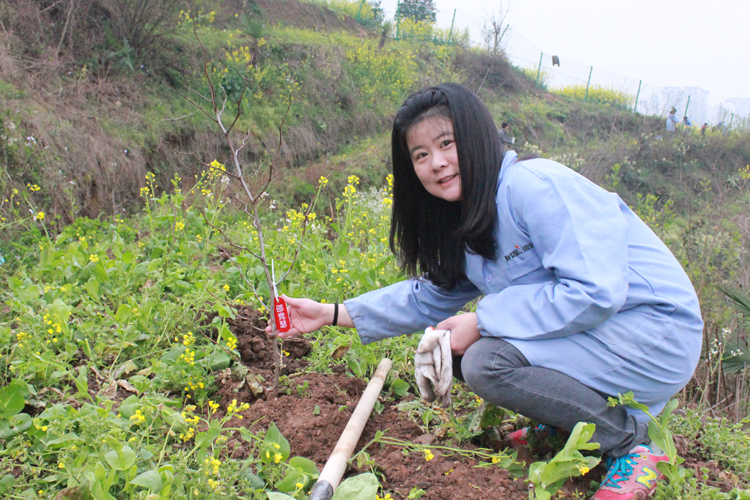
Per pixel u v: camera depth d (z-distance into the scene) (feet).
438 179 6.41
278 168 34.40
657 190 52.29
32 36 30.01
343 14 68.54
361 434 7.34
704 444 7.77
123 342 8.46
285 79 43.57
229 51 42.19
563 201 5.82
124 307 8.68
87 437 5.84
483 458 6.89
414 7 93.91
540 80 82.84
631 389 6.13
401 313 7.74
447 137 6.26
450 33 79.66
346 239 15.19
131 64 33.06
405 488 6.33
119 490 5.61
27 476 5.92
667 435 5.96
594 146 58.80
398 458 6.82
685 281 6.19
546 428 7.25
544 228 5.90
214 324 9.28
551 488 5.82
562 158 47.78
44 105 25.29
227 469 5.70
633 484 5.98
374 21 71.87
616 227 5.85
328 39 55.67
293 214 14.80
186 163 30.94
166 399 7.10
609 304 5.57
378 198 26.08
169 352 8.13
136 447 6.02
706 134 67.21
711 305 16.20
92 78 30.81
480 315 6.31
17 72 26.43
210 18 41.88
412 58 65.51
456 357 6.85
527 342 6.03
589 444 5.41
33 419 6.18
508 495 6.09
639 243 6.23
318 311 7.77
